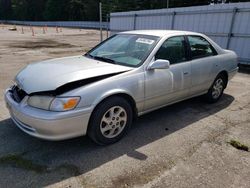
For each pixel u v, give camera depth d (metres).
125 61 3.40
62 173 2.52
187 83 3.92
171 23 11.64
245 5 8.70
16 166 2.62
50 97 2.59
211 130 3.62
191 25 10.75
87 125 2.79
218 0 38.28
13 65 8.38
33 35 27.44
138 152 2.96
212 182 2.45
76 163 2.70
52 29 45.34
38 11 77.12
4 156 2.80
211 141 3.28
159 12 12.12
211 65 4.35
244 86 6.25
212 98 4.75
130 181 2.43
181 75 3.75
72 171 2.56
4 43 16.81
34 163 2.68
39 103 2.63
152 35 3.73
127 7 47.94
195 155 2.92
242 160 2.85
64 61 3.50
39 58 10.22
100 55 3.76
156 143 3.19
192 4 40.69
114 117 3.05
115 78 2.97
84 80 2.77
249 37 8.84
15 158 2.76
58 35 28.59
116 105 3.01
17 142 3.10
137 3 47.97
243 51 9.15
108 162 2.73
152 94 3.40
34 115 2.57
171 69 3.60
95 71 2.95
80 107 2.65
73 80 2.70
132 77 3.11
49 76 2.83
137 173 2.56
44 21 73.06
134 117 3.41
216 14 9.70
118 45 3.83
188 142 3.24
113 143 3.14
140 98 3.26
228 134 3.50
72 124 2.64
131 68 3.20
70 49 14.16
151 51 3.40
